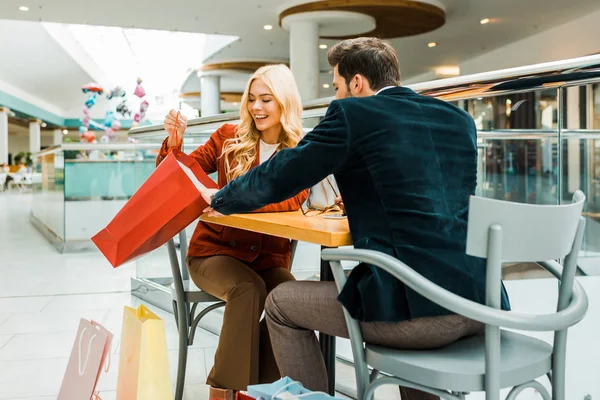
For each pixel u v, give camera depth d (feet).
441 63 45.39
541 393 3.85
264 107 6.30
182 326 6.33
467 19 32.55
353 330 4.00
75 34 55.36
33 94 75.51
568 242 3.61
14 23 47.24
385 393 6.86
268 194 4.28
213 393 5.86
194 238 6.58
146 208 4.89
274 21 33.09
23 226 29.01
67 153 19.58
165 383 4.99
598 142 10.05
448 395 3.56
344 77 4.75
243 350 5.77
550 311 6.68
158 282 12.02
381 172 4.03
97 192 20.04
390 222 3.98
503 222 3.29
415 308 3.81
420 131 4.18
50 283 14.15
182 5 29.55
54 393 7.14
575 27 32.76
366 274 3.92
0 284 13.99
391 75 4.67
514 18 32.35
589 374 5.76
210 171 7.02
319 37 34.40
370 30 32.99
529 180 12.37
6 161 70.69
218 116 9.21
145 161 15.16
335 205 5.76
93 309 11.50
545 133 11.02
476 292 3.93
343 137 4.06
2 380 7.59
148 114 66.90
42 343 9.22
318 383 4.66
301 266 9.13
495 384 3.41
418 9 29.09
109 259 4.94
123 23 32.86
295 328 4.63
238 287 5.84
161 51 52.16
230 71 46.14
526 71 5.30
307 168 4.11
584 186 10.39
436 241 3.93
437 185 4.11
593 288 7.37
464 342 4.17
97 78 64.18
